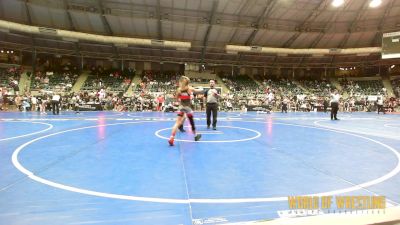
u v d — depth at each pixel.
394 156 5.79
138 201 3.17
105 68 36.84
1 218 2.69
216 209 2.97
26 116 16.08
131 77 35.06
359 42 34.91
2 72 28.61
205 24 28.95
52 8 25.45
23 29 25.67
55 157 5.39
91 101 24.95
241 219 2.74
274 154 5.90
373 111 30.16
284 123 13.64
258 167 4.77
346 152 6.20
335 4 27.44
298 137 8.59
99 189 3.56
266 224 2.10
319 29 32.44
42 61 33.94
